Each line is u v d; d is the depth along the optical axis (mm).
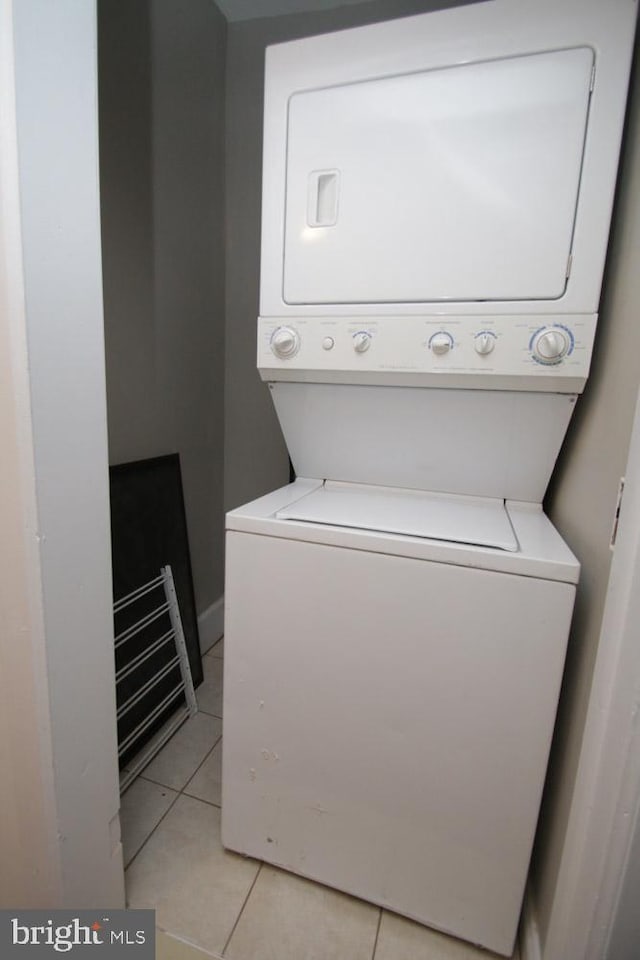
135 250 1677
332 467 1507
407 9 1984
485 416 1245
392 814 1119
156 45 1679
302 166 1199
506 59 1023
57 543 904
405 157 1116
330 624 1086
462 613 983
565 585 913
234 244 2268
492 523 1163
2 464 855
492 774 1019
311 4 2031
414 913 1150
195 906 1202
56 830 969
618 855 786
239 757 1238
